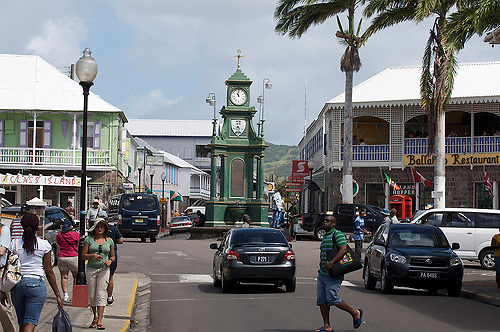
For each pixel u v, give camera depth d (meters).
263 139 39.47
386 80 42.84
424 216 24.34
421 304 14.73
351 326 11.70
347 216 34.97
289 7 31.66
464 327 11.60
